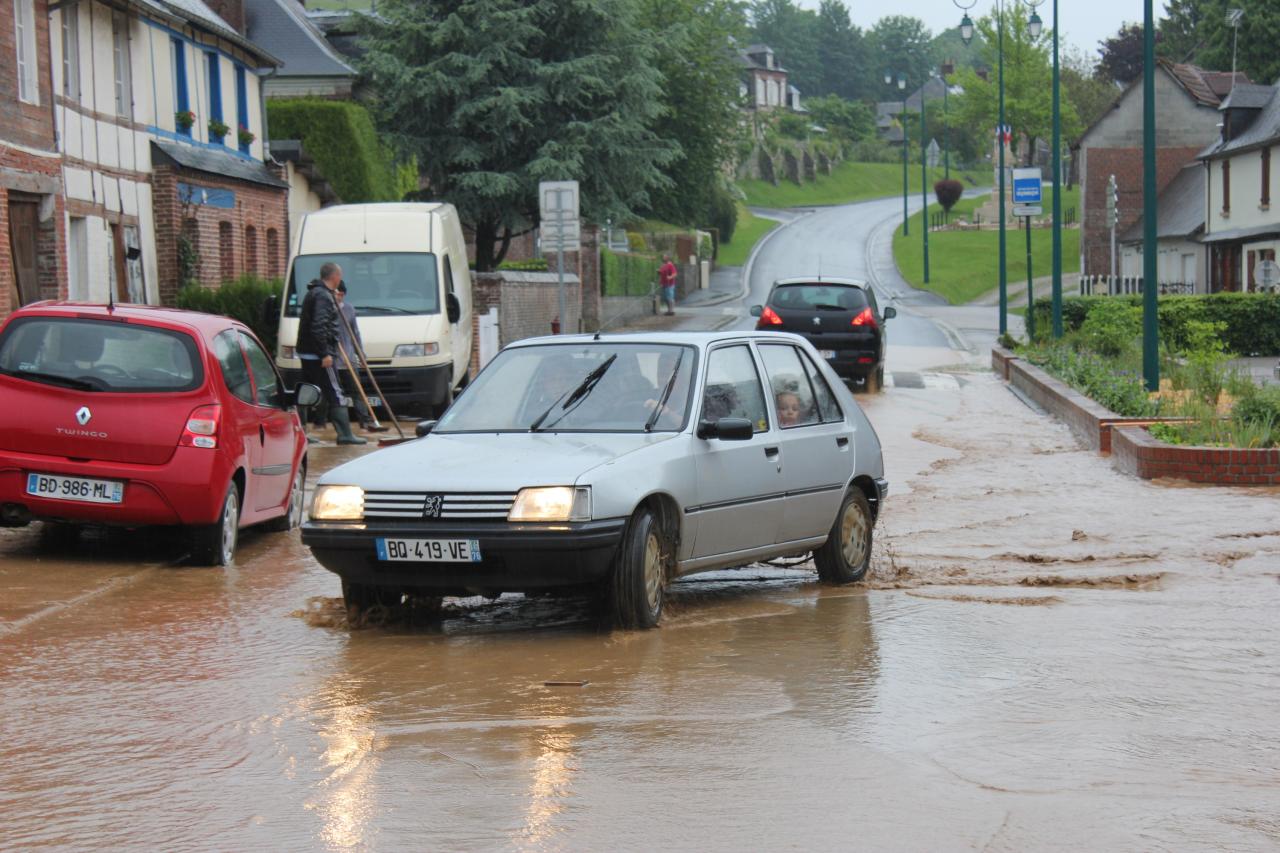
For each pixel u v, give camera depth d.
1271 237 64.81
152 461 12.87
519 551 9.80
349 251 27.91
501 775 7.00
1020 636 10.19
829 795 6.67
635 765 7.15
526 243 76.94
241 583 12.52
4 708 8.40
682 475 10.61
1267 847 5.96
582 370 11.48
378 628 10.66
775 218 148.00
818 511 12.09
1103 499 17.27
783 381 12.21
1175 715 8.05
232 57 41.50
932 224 135.75
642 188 58.06
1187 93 88.56
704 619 10.85
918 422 27.16
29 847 6.13
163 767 7.22
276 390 15.24
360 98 62.78
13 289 27.34
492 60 54.28
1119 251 89.62
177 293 35.62
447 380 27.52
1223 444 19.45
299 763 7.23
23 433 12.90
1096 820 6.31
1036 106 135.75
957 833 6.16
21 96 27.45
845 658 9.51
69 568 12.98
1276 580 12.25
